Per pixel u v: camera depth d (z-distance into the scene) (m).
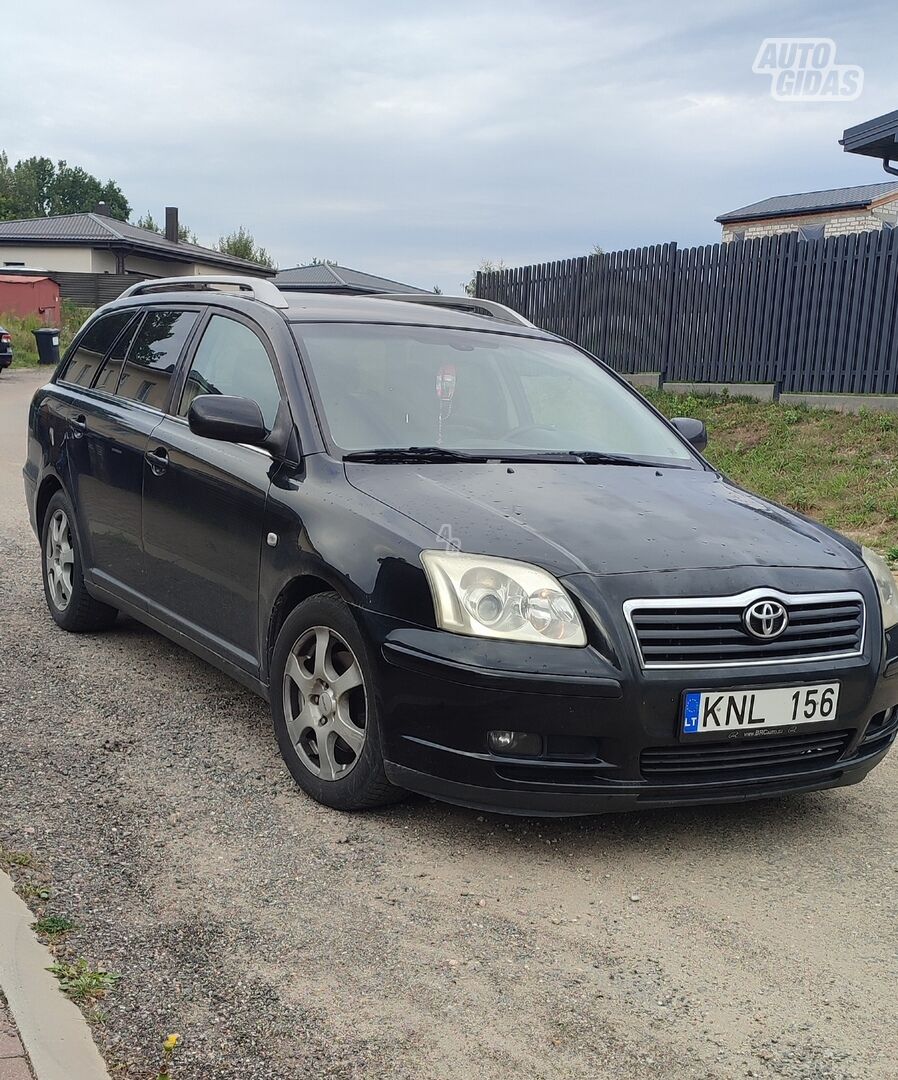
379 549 3.61
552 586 3.38
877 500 10.26
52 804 3.73
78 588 5.72
